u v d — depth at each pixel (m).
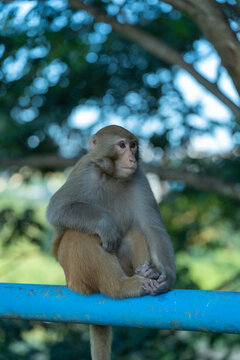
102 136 5.62
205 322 3.32
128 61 10.59
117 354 8.17
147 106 10.67
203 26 4.53
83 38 9.79
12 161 10.62
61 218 5.05
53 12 8.41
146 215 5.42
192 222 12.34
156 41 7.07
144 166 10.09
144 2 9.22
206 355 9.00
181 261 12.60
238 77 4.42
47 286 3.97
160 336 8.58
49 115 10.68
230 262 20.31
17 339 8.79
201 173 10.70
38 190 16.95
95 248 4.57
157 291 4.09
